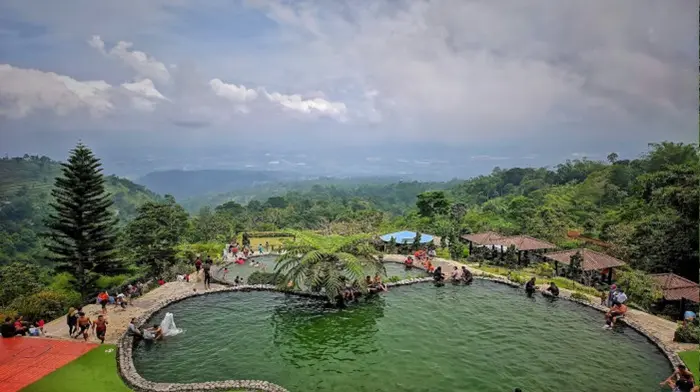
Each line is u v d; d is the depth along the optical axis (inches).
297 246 1174.3
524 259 1515.7
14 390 629.9
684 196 1237.1
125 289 1193.4
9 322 835.4
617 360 770.2
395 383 684.7
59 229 1284.4
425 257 1560.0
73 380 666.2
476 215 2664.9
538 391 664.4
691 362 737.0
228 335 881.5
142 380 666.8
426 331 900.0
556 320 963.3
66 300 1063.6
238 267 1552.7
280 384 682.8
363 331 900.0
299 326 928.9
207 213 3924.7
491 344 836.0
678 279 1022.4
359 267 1070.4
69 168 1261.1
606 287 1197.7
